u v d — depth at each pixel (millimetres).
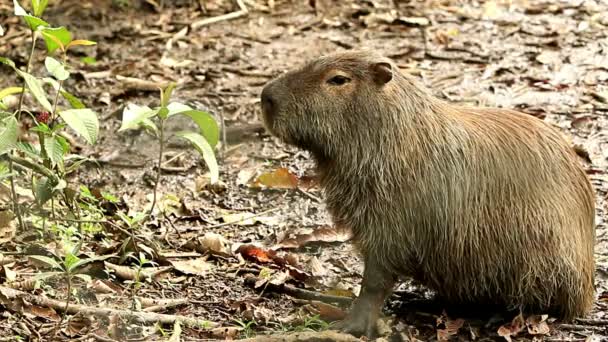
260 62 16609
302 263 10750
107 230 10914
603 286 10406
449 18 18406
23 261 10211
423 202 9133
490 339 9297
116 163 13336
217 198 12414
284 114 9320
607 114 14617
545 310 9477
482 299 9516
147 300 9609
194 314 9586
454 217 9133
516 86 15633
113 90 15516
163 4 18672
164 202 12086
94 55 16781
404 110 9195
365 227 9258
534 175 9250
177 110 9875
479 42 17406
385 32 17859
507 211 9172
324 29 17984
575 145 13586
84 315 9211
